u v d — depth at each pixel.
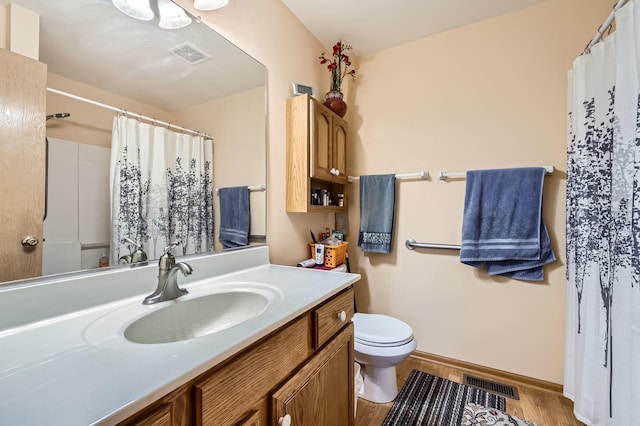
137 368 0.51
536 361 1.67
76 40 0.82
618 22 1.04
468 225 1.73
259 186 1.48
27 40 0.72
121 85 0.93
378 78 2.14
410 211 2.02
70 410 0.40
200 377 0.56
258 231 1.48
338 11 1.71
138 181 0.98
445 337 1.91
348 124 2.26
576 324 1.38
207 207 1.22
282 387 0.76
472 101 1.84
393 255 2.07
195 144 1.17
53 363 0.53
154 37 1.02
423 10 1.71
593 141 1.27
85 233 0.84
